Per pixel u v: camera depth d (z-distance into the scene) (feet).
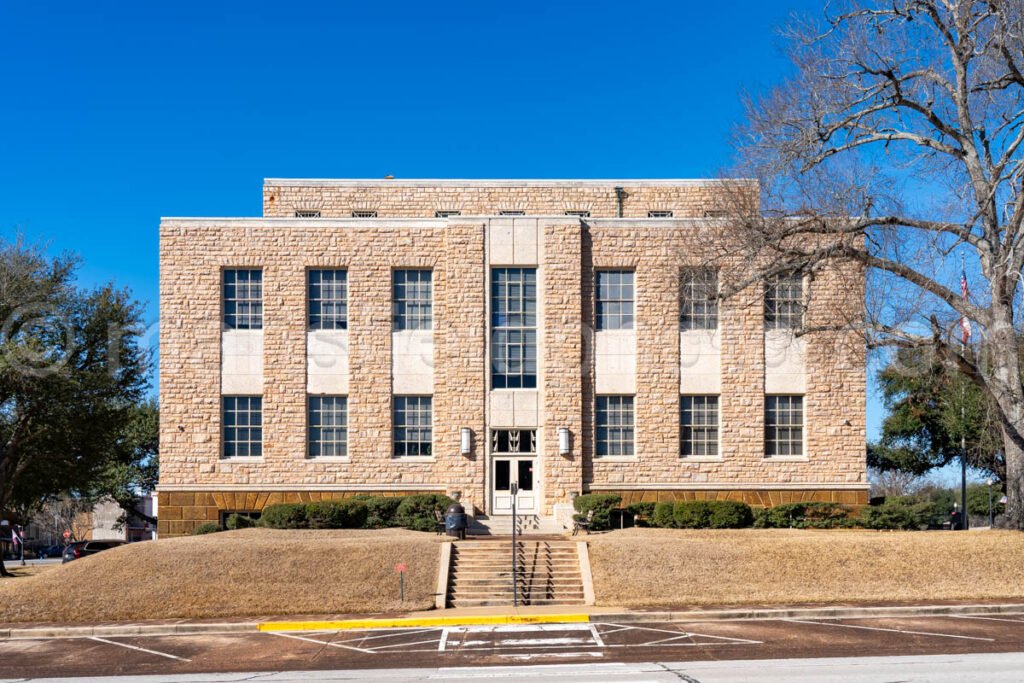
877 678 46.29
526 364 112.47
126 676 51.57
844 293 91.86
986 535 86.07
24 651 61.62
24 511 141.38
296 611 73.61
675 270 104.68
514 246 112.88
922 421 164.25
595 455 112.06
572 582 80.38
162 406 111.24
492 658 54.65
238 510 110.52
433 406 112.27
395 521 105.19
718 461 112.16
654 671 49.21
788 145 83.56
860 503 112.06
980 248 83.97
